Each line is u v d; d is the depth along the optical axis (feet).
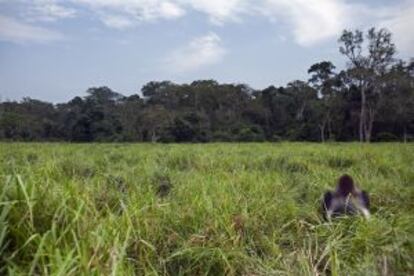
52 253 10.10
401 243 13.26
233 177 24.61
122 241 12.39
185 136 178.81
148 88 238.07
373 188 24.03
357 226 15.17
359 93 180.75
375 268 12.07
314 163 36.78
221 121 205.77
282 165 35.53
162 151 54.65
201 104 213.25
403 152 47.65
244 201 17.95
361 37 175.01
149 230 13.92
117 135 177.06
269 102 213.05
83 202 12.08
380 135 178.91
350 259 13.55
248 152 52.70
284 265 13.04
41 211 11.55
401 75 174.70
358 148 58.85
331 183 25.45
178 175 27.40
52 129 181.06
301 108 207.92
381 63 174.40
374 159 37.60
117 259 10.49
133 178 24.40
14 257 10.26
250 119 211.61
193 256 13.25
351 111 183.11
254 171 29.96
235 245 13.91
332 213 17.79
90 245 10.68
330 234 15.52
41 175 14.56
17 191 11.42
